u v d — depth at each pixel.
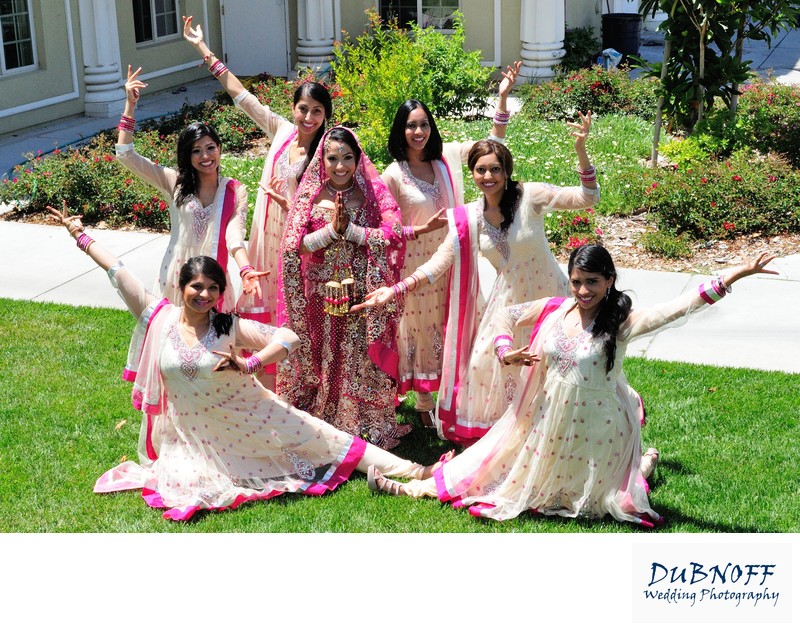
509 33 16.22
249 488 5.30
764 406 6.25
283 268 5.66
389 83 11.99
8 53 13.80
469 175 10.56
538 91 13.98
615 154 11.61
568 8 17.08
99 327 7.67
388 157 11.77
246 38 17.34
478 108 13.99
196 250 6.02
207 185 6.04
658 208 9.64
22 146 13.12
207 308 5.12
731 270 4.59
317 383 5.84
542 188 5.51
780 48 19.62
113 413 6.21
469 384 5.64
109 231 10.02
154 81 16.27
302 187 5.65
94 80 14.81
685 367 6.88
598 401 4.80
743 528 4.94
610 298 4.75
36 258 9.34
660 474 5.46
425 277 5.56
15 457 5.68
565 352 4.79
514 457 5.14
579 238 9.10
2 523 5.03
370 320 5.60
